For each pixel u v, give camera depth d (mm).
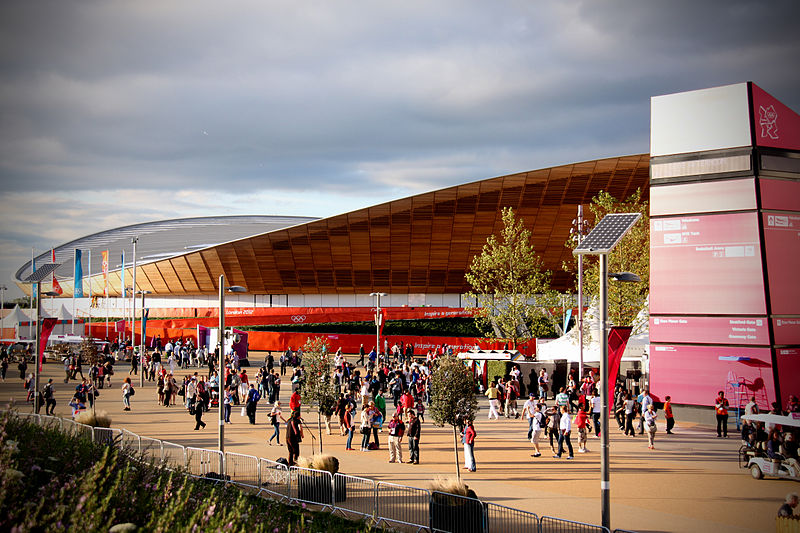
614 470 22000
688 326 32594
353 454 24500
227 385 36250
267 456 23312
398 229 68250
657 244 33625
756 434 22922
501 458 23844
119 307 87688
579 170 62781
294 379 40906
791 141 32500
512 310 49938
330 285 74500
